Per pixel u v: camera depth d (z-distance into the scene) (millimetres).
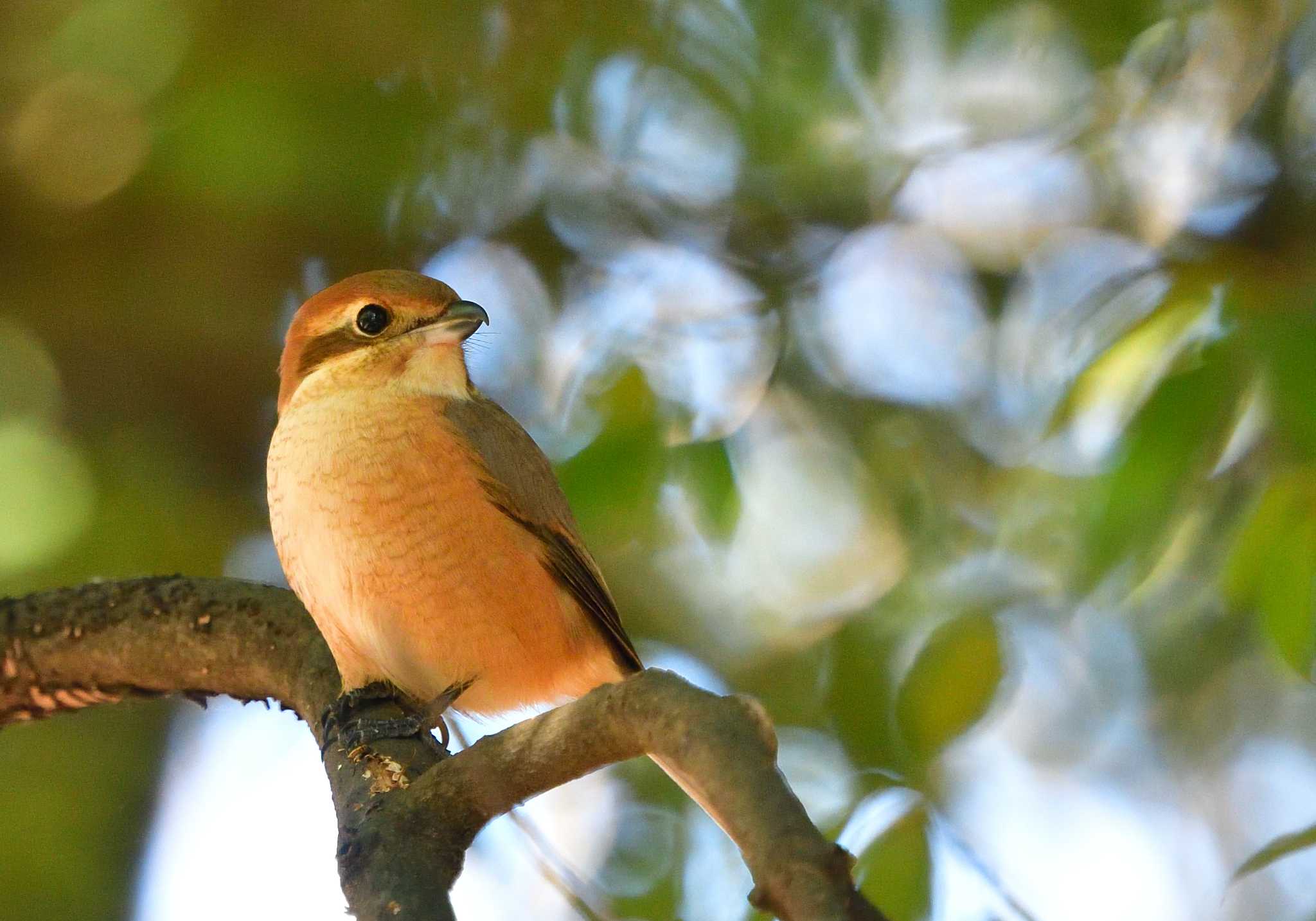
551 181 12914
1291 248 9961
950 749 9484
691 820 10867
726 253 12336
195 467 13219
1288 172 10742
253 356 13797
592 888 9875
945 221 12672
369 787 7363
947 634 9258
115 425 13148
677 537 11617
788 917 5188
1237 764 13375
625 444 9242
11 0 12828
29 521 11773
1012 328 12117
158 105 11883
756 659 12242
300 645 8664
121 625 8734
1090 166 12117
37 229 13555
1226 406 7453
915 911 7680
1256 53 11078
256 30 11992
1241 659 12641
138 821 13000
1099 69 11633
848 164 12461
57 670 8727
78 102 12867
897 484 11734
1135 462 7688
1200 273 8406
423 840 6473
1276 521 7801
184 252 13594
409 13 12156
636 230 12578
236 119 11672
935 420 11930
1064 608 11172
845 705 10945
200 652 8734
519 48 12320
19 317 13492
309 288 13617
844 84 12016
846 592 12039
